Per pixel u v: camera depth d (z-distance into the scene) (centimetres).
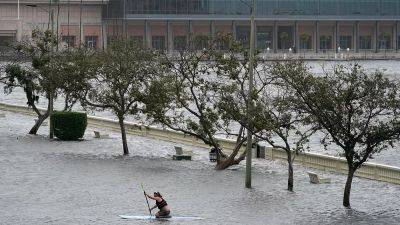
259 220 10600
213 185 13112
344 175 14475
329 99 11812
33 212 10844
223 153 15862
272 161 16038
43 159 15638
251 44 13362
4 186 12694
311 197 12269
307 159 15400
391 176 13700
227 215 10869
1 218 10456
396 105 11881
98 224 10194
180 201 11769
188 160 16025
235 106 14700
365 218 10862
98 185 12900
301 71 16212
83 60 18088
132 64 16612
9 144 17912
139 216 10681
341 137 11619
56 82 18975
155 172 14312
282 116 13675
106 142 18688
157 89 15788
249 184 12962
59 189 12512
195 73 16075
